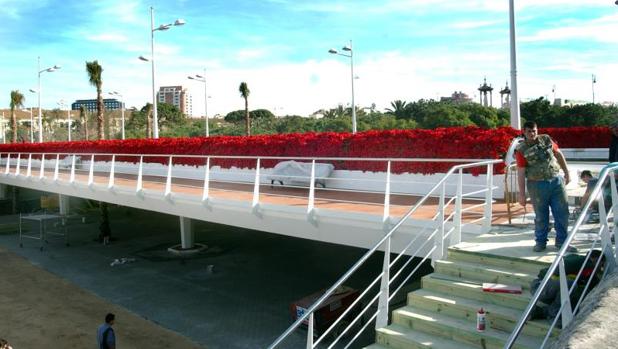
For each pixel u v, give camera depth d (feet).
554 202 19.97
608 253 16.37
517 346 15.48
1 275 63.31
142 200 47.98
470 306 17.88
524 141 20.47
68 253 75.20
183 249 72.02
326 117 223.30
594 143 62.80
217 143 62.34
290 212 32.83
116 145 85.81
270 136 58.34
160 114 283.18
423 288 20.21
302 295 51.55
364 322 42.55
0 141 326.44
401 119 164.86
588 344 11.03
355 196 40.11
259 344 39.68
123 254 73.10
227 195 42.14
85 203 119.55
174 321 45.47
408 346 17.49
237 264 64.95
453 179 38.22
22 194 131.23
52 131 329.11
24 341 42.45
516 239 22.50
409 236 26.86
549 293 16.29
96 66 131.54
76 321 46.75
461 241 24.56
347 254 68.49
